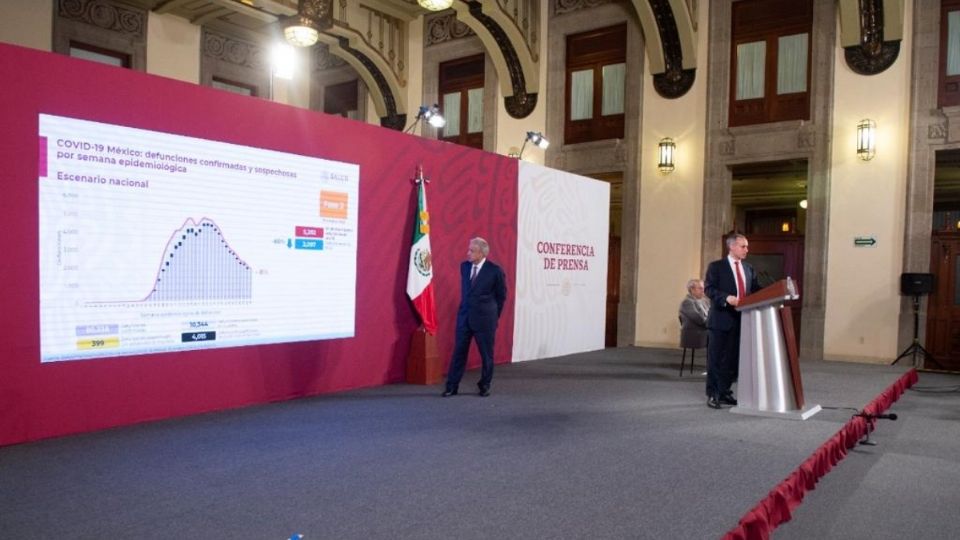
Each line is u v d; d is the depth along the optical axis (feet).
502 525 10.15
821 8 32.94
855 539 10.71
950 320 30.66
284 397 19.72
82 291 15.40
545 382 23.85
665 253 37.35
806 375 26.78
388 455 13.96
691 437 15.89
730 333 19.62
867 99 31.94
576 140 40.93
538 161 41.88
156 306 16.70
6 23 32.55
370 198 22.06
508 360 28.91
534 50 41.65
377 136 22.26
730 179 36.58
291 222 19.66
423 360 22.89
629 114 38.37
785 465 13.52
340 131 21.01
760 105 35.04
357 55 46.29
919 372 30.12
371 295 22.24
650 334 37.73
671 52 37.01
